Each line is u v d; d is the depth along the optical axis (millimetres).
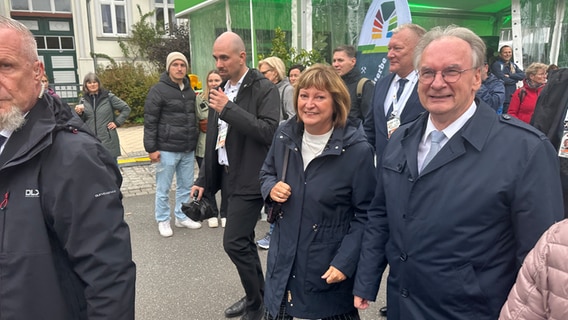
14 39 1289
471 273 1450
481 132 1452
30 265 1308
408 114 2654
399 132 1761
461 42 1465
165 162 4594
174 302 3305
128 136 11320
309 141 2061
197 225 4941
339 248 1999
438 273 1492
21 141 1329
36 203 1323
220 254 4219
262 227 4969
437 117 1533
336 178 1980
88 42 18828
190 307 3234
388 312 1741
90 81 5809
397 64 2730
